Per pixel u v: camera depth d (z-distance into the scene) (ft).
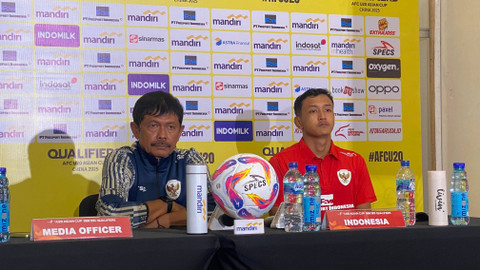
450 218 6.79
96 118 10.57
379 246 5.52
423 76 12.92
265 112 11.35
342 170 8.95
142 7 10.78
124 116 10.69
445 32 12.79
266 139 11.35
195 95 11.02
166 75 10.88
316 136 8.91
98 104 10.59
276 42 11.44
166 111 7.93
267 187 5.63
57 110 10.40
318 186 6.06
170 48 10.91
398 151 12.01
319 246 5.36
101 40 10.61
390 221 5.91
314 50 11.64
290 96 11.48
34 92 10.30
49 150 10.35
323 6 11.71
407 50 12.16
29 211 10.23
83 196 10.48
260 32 11.37
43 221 5.11
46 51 10.36
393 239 5.56
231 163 5.72
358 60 11.87
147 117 7.90
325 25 11.71
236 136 11.21
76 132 10.48
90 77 10.56
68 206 10.41
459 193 6.19
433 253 5.69
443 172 6.08
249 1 11.31
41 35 10.34
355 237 5.47
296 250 5.29
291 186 5.96
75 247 4.82
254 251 5.16
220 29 11.16
